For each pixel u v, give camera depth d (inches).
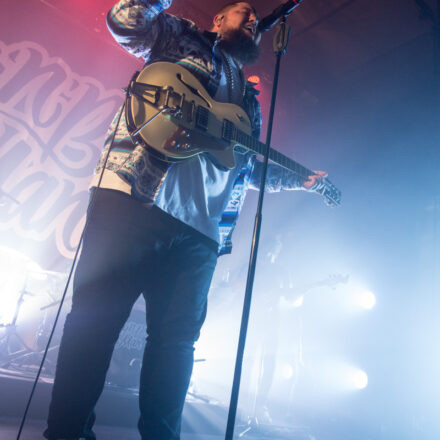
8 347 137.9
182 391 51.5
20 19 213.2
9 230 194.1
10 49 209.2
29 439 67.6
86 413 45.7
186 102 56.2
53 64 218.1
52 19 220.7
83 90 223.3
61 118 215.6
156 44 59.7
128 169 50.8
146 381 51.5
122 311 48.9
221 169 60.1
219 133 59.4
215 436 119.7
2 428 74.1
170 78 56.7
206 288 57.1
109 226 49.7
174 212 54.9
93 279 48.1
